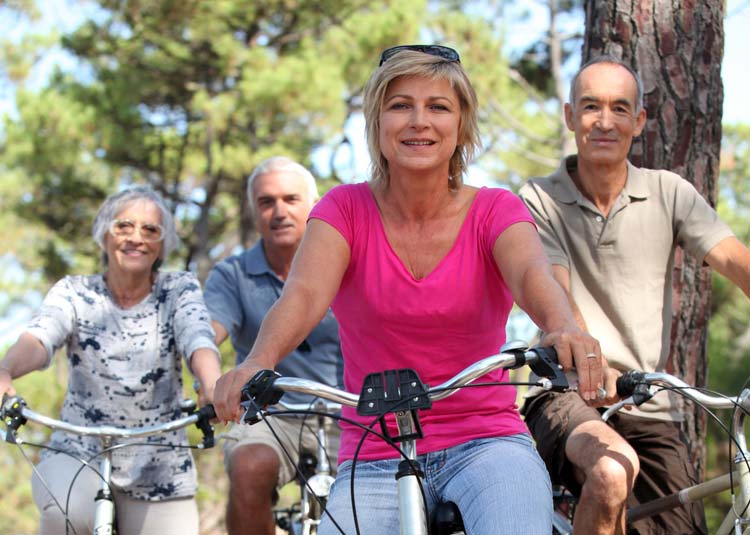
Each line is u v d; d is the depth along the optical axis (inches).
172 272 161.5
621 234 146.1
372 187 114.8
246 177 608.1
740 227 558.3
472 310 109.8
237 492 164.6
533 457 105.9
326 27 615.5
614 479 123.3
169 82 620.1
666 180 149.0
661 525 149.9
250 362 100.0
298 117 560.7
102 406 155.6
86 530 148.0
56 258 618.8
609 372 109.7
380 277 110.7
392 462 108.3
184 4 585.0
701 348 181.5
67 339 156.6
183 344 151.8
